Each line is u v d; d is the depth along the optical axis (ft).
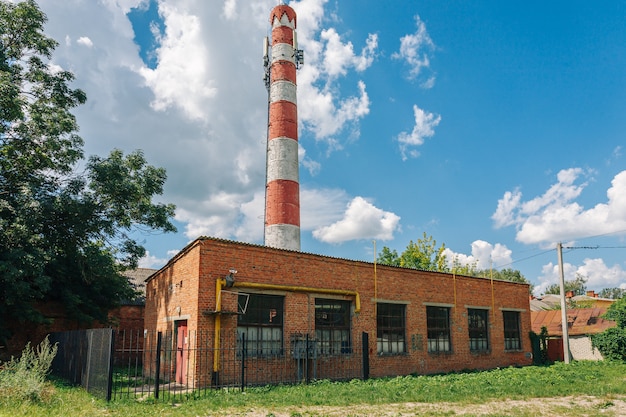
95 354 45.39
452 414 35.60
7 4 71.92
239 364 53.36
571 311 116.88
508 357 87.10
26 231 63.00
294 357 57.62
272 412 36.24
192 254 55.31
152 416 34.76
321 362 60.75
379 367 66.85
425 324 74.64
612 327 95.50
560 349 98.84
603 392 47.42
